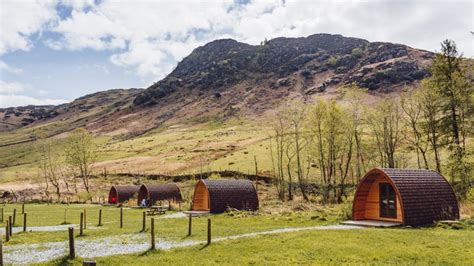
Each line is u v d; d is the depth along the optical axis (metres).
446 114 60.28
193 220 39.53
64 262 19.98
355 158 82.06
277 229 30.55
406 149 80.75
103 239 28.05
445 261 18.47
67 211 56.97
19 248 24.84
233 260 19.69
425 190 32.16
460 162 52.41
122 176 120.62
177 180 106.94
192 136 190.38
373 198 35.00
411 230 27.84
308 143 82.75
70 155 113.12
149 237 28.62
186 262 19.64
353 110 75.50
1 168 198.88
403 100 70.00
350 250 21.16
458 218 32.66
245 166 106.75
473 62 59.97
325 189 70.94
